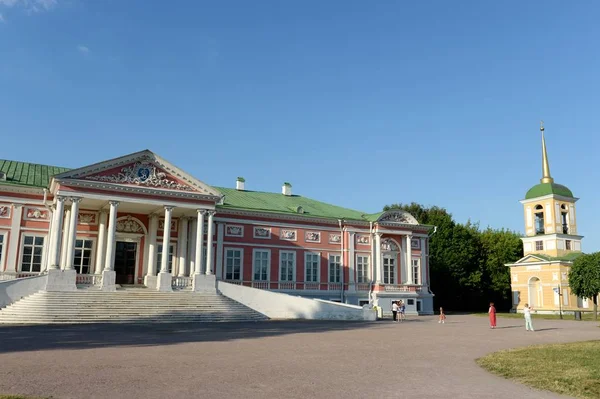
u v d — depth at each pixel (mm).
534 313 59906
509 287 73500
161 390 10797
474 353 18422
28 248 38625
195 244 43719
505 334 27031
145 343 19391
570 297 59531
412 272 53750
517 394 11414
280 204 52469
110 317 30188
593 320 43938
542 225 66188
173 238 43656
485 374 13953
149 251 41844
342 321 36500
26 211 38906
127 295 34062
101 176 36812
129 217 42188
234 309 35562
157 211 41719
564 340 23781
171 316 31797
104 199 36500
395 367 14758
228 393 10688
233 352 17234
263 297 38938
